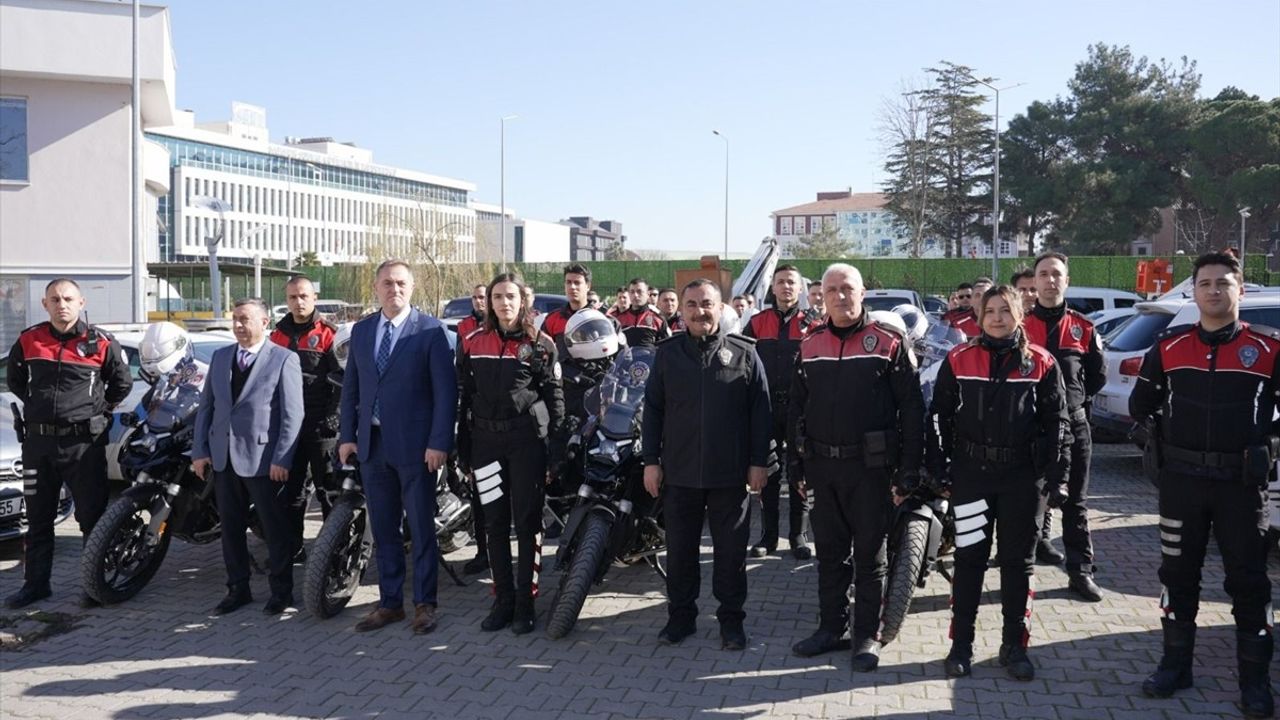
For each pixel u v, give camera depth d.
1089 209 58.09
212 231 86.94
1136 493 9.01
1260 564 4.32
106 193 20.94
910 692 4.59
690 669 4.93
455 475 6.45
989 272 45.25
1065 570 6.33
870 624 4.92
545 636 5.45
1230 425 4.30
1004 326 4.65
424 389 5.61
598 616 5.78
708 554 7.07
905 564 5.02
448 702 4.57
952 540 5.79
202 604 6.09
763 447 5.18
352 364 5.67
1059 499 4.61
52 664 5.10
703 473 5.10
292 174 95.94
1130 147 59.84
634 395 5.78
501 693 4.66
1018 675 4.70
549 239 123.06
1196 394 4.37
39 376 6.10
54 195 20.62
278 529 5.92
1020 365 4.65
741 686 4.70
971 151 60.94
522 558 5.54
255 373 5.85
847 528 5.02
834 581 5.07
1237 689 4.59
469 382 5.52
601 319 6.47
